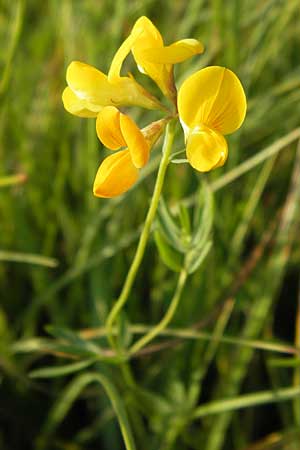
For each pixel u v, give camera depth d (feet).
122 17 0.74
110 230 0.71
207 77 0.44
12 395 0.68
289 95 0.76
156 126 0.46
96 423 0.67
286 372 0.68
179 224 0.57
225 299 0.63
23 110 0.76
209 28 0.77
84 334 0.65
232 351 0.66
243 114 0.45
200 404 0.69
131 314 0.70
